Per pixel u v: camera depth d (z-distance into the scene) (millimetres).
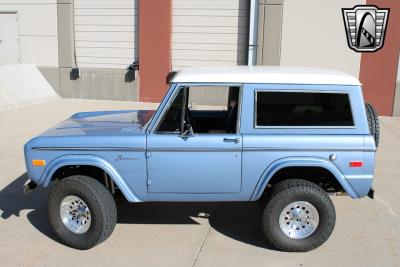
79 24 15141
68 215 5008
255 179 4820
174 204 6215
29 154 4977
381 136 10477
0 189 6785
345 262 4715
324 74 4906
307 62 13375
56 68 15484
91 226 4875
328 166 4734
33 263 4695
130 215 5867
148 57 14562
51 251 4949
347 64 13133
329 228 4789
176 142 4770
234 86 4836
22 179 7219
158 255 4859
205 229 5484
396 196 6621
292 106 4793
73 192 4879
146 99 14891
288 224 4859
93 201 4812
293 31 13281
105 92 15195
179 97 4852
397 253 4918
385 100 13039
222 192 4895
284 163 4734
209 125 5984
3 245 5078
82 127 5371
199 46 14328
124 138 4816
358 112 4770
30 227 5535
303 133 4773
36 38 15570
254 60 13828
